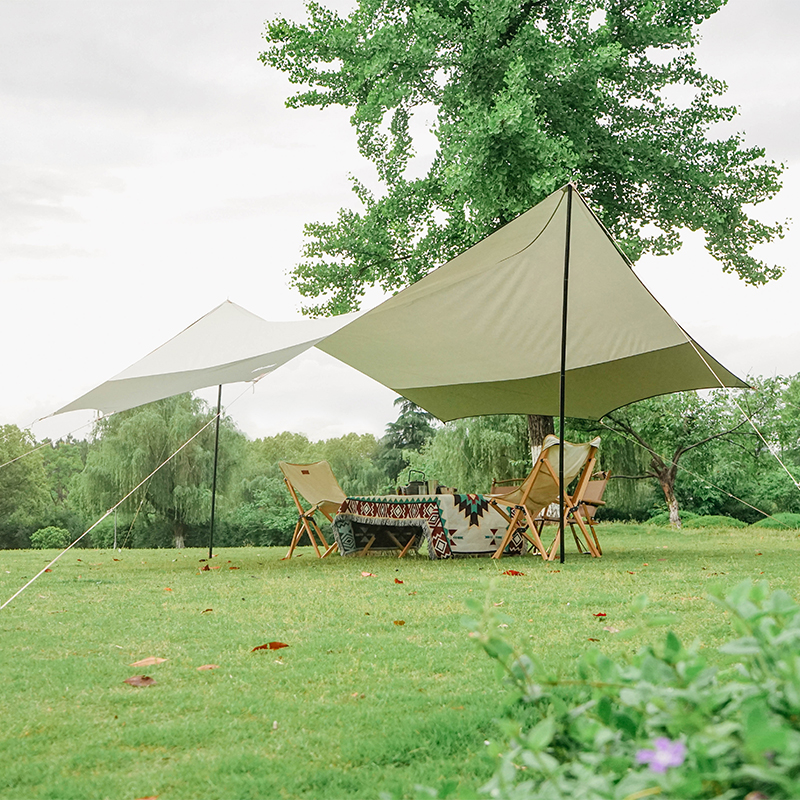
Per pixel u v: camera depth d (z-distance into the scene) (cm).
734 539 946
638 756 88
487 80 1032
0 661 252
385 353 776
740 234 1104
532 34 990
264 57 1161
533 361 771
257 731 181
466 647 264
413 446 3578
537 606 348
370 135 1221
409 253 1177
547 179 907
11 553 847
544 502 633
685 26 1084
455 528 634
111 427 2497
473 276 639
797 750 78
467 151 927
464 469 1784
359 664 242
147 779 152
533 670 123
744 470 1755
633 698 105
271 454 4328
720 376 723
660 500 1917
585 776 95
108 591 432
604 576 468
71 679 227
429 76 1098
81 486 2481
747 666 115
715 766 89
